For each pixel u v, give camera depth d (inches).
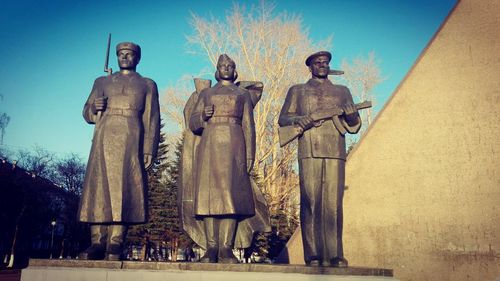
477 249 403.9
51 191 1416.1
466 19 454.9
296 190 930.7
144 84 275.4
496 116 422.3
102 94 271.0
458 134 434.0
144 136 272.2
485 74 435.2
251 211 261.1
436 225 424.5
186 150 287.0
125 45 275.4
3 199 1130.0
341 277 225.8
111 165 255.1
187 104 294.0
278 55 938.1
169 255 1038.4
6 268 1045.2
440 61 458.0
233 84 280.2
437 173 434.9
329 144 263.3
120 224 256.2
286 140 264.4
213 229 257.8
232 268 228.2
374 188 457.7
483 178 414.6
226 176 254.8
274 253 827.4
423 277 420.2
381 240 443.5
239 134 266.1
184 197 280.1
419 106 458.6
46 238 1550.2
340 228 259.1
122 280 222.7
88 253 243.9
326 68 279.6
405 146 454.9
